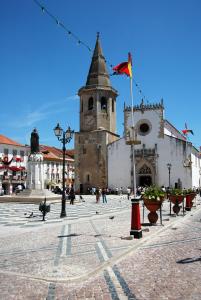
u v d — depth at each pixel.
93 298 5.95
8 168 71.50
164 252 9.82
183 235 13.20
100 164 62.47
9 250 10.18
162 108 61.41
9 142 77.31
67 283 6.85
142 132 62.09
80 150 64.25
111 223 17.39
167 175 59.50
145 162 60.62
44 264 8.38
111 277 7.21
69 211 25.80
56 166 88.88
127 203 37.31
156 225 16.11
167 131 64.69
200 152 75.38
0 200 36.25
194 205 31.47
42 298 5.98
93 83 64.56
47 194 37.62
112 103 65.56
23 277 7.28
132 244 11.00
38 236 12.94
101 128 63.19
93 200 44.16
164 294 6.12
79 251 9.95
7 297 6.04
